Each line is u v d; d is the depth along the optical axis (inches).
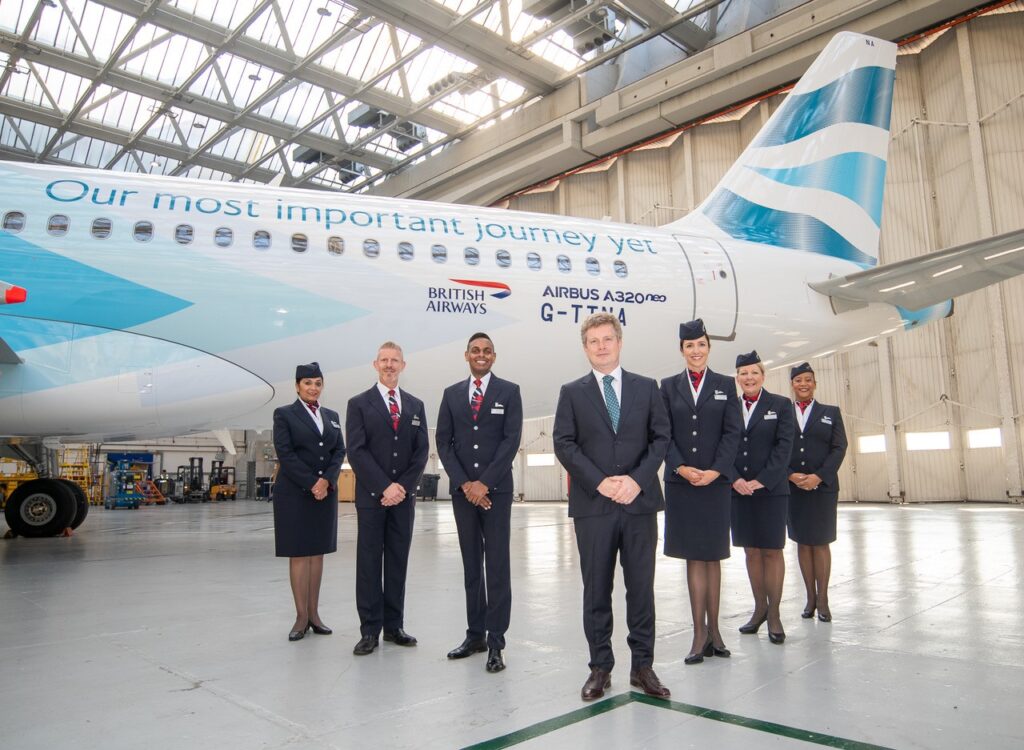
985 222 680.4
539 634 175.9
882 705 119.6
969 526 445.7
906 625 179.5
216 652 161.6
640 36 800.9
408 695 129.0
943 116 735.1
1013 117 685.9
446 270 343.0
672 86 825.5
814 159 448.1
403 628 184.1
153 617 200.1
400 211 354.0
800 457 194.1
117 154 1001.5
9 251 298.8
